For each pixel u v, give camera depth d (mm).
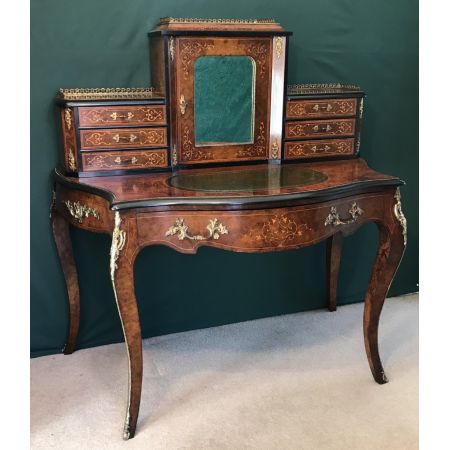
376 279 1765
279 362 1964
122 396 1758
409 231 2488
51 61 1767
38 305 1958
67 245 1877
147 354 2020
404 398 1751
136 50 1854
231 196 1443
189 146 1767
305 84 2105
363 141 2307
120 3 1800
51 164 1847
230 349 2059
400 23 2221
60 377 1858
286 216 1497
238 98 1788
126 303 1479
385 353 2021
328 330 2207
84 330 2047
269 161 1879
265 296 2312
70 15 1754
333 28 2123
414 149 2404
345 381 1844
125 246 1430
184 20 1702
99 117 1609
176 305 2170
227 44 1727
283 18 2037
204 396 1758
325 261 2373
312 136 1889
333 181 1610
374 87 2258
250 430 1596
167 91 1677
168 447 1527
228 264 2209
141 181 1611
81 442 1547
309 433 1583
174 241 1472
